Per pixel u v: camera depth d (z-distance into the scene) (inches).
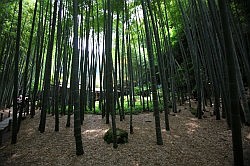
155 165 160.2
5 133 285.6
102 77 430.6
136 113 364.5
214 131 227.5
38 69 324.8
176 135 223.3
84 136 227.8
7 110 529.3
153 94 205.9
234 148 144.9
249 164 145.8
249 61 295.1
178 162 163.3
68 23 335.9
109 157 175.2
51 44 256.1
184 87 476.7
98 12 362.0
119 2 285.3
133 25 413.4
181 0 350.0
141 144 199.8
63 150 193.0
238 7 284.0
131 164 162.9
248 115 226.2
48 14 364.2
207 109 340.5
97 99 690.2
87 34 319.0
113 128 195.9
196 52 295.6
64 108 354.0
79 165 163.9
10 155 191.6
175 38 469.1
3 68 412.8
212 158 165.8
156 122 201.3
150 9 259.8
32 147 205.6
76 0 198.1
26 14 369.7
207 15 274.4
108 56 215.9
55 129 250.2
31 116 345.7
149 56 212.5
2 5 277.1
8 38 371.2
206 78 358.6
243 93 228.5
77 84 186.1
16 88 226.8
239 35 273.3
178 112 342.6
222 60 222.2
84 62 332.5
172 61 393.4
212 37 254.2
